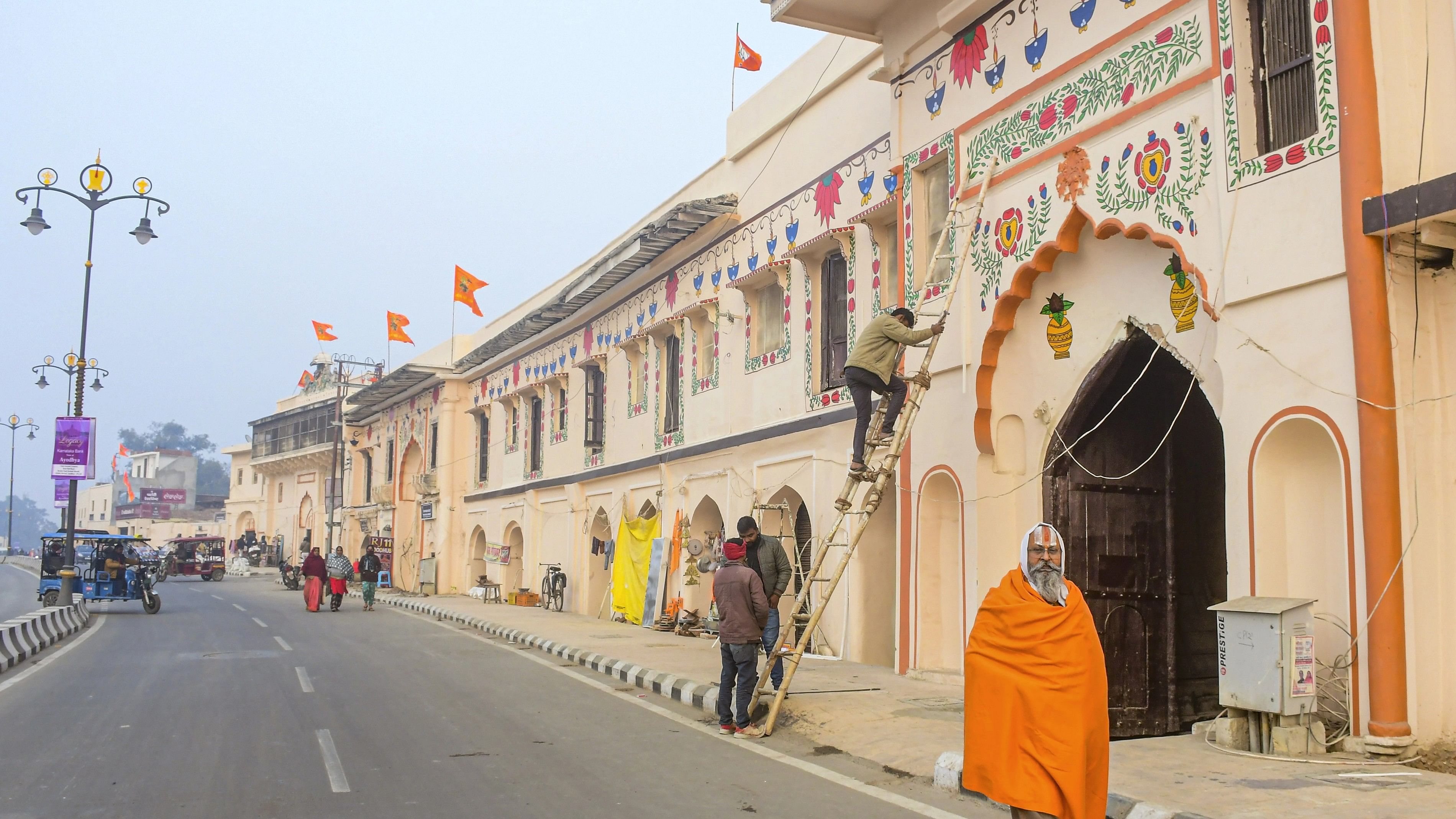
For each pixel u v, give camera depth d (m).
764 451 15.42
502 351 29.42
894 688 10.05
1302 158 6.63
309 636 18.00
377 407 40.91
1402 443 6.11
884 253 12.82
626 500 21.00
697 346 18.28
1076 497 9.36
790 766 7.28
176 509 91.06
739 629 8.45
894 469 10.55
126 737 8.43
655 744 8.12
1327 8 6.49
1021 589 4.31
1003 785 4.13
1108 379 8.99
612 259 20.14
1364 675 6.11
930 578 10.78
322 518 53.72
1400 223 5.96
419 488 34.59
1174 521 9.84
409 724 8.98
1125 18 8.27
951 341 10.39
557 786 6.65
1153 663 9.51
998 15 9.84
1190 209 7.53
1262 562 6.74
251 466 62.53
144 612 24.73
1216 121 7.32
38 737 8.48
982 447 9.84
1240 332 7.02
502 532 29.45
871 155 13.06
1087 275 9.02
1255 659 6.39
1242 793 5.41
